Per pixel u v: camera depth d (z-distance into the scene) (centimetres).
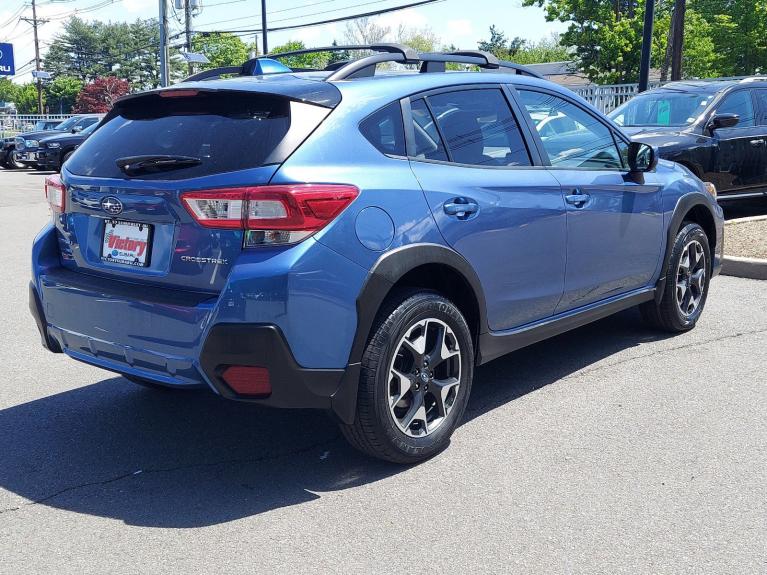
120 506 332
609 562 284
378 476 356
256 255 313
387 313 341
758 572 276
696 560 284
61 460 378
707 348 530
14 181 2086
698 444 381
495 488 341
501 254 397
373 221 334
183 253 327
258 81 362
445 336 370
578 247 448
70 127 2514
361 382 337
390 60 395
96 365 367
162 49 2966
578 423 410
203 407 446
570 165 454
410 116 372
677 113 1025
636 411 424
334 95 348
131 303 336
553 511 321
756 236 869
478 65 452
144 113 373
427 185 362
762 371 482
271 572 282
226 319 310
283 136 325
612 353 525
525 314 423
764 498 329
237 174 317
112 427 418
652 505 324
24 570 285
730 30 4750
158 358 331
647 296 524
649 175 515
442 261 360
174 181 326
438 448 372
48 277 380
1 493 345
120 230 353
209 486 350
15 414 437
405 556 290
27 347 563
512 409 432
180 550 297
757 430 396
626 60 3612
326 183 321
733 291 687
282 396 318
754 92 1055
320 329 319
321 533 308
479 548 294
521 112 433
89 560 291
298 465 370
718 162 978
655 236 516
